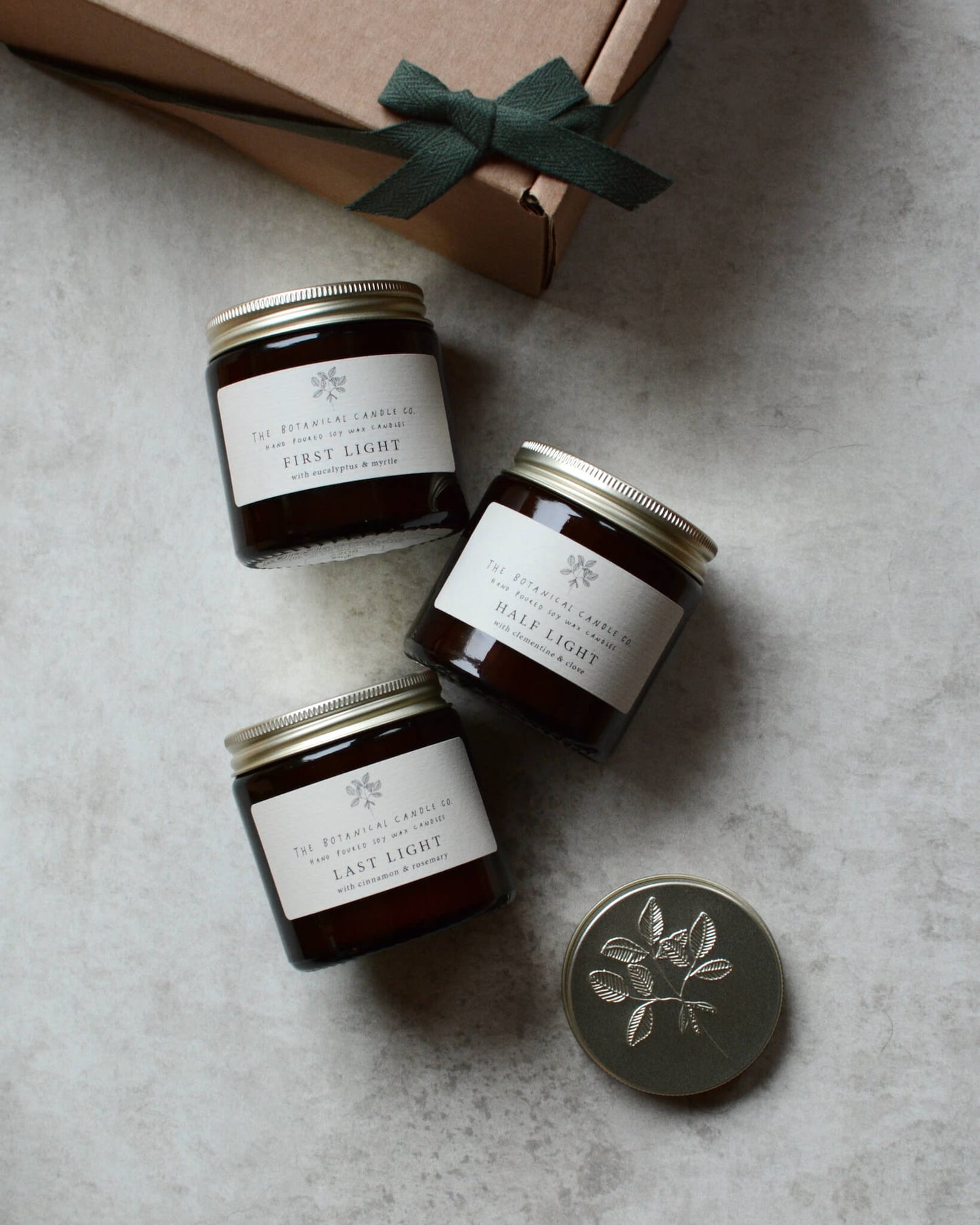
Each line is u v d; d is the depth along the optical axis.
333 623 0.46
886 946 0.46
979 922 0.45
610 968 0.44
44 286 0.46
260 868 0.42
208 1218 0.46
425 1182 0.46
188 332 0.46
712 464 0.45
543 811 0.46
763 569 0.46
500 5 0.39
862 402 0.45
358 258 0.45
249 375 0.40
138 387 0.46
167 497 0.46
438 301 0.45
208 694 0.46
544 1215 0.46
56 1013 0.46
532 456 0.41
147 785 0.46
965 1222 0.45
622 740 0.46
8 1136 0.46
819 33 0.45
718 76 0.45
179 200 0.46
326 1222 0.46
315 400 0.40
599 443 0.45
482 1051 0.46
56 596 0.46
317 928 0.41
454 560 0.41
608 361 0.45
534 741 0.46
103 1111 0.46
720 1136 0.46
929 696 0.45
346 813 0.40
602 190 0.38
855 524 0.45
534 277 0.44
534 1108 0.46
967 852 0.45
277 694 0.46
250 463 0.40
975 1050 0.45
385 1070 0.46
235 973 0.46
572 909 0.46
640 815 0.46
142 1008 0.46
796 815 0.46
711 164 0.45
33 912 0.46
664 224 0.45
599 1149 0.46
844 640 0.46
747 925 0.44
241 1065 0.46
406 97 0.38
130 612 0.46
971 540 0.45
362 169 0.41
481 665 0.40
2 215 0.46
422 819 0.41
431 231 0.43
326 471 0.40
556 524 0.40
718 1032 0.44
